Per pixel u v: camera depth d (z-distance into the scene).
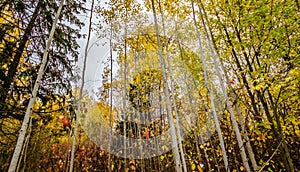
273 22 4.66
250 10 4.91
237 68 5.82
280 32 4.49
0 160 4.81
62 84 5.46
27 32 4.91
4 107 4.05
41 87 5.16
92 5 5.70
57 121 6.13
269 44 4.83
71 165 4.09
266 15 4.56
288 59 4.79
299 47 4.75
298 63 4.38
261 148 6.14
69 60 5.80
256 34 4.98
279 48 4.70
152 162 8.80
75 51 5.93
